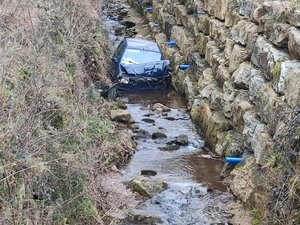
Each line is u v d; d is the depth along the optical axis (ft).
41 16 33.58
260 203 27.14
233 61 38.37
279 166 25.66
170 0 64.13
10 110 21.86
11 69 25.03
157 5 70.85
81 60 39.91
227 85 38.27
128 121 41.37
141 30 72.69
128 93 50.11
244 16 38.73
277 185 24.85
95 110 35.12
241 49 37.63
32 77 25.34
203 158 36.04
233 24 41.09
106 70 50.01
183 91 49.39
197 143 38.65
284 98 28.07
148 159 35.58
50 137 24.22
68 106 28.94
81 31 40.96
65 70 32.04
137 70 50.60
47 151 23.62
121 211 27.86
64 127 26.61
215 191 31.12
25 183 21.01
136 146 37.58
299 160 23.41
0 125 21.52
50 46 31.89
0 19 29.45
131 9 86.33
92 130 31.81
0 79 23.39
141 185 30.48
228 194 30.73
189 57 51.80
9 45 27.30
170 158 35.91
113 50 59.36
